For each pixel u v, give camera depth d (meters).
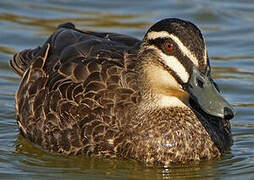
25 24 21.91
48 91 14.87
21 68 16.61
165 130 14.06
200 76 13.14
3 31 21.31
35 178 13.81
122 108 14.23
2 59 19.64
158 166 14.08
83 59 14.84
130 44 15.70
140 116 14.17
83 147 14.22
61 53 15.35
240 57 19.84
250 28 21.70
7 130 16.28
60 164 14.39
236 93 17.83
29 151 15.04
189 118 14.20
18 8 23.08
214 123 14.69
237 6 23.36
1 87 18.34
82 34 15.93
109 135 14.10
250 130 16.08
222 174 13.89
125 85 14.40
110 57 14.77
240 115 16.78
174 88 13.70
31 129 15.07
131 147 14.08
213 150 14.30
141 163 14.13
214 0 23.94
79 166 14.27
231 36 21.25
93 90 14.40
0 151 15.12
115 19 22.33
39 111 14.89
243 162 14.37
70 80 14.64
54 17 22.45
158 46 13.65
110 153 14.12
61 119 14.45
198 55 13.21
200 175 13.88
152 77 13.95
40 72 15.36
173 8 23.19
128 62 14.63
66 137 14.35
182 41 13.30
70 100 14.45
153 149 14.06
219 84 18.22
